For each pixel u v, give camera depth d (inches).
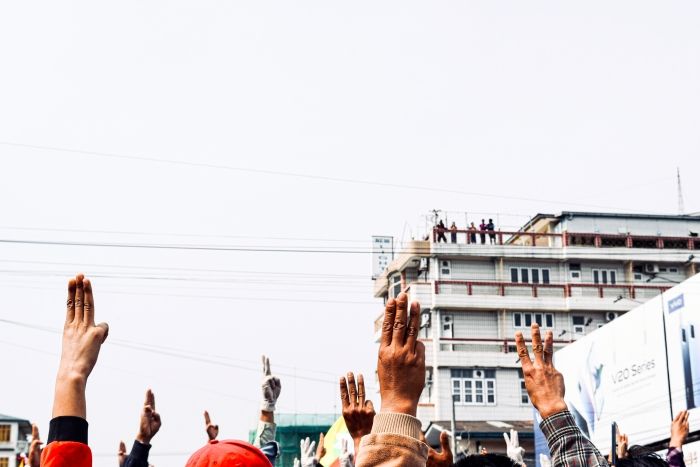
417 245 2222.0
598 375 1159.6
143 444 213.6
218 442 148.6
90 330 141.3
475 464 171.3
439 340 2140.7
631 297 2194.9
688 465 892.6
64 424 134.6
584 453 148.9
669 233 2298.2
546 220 2324.1
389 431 127.6
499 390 2128.4
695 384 916.0
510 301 2170.3
